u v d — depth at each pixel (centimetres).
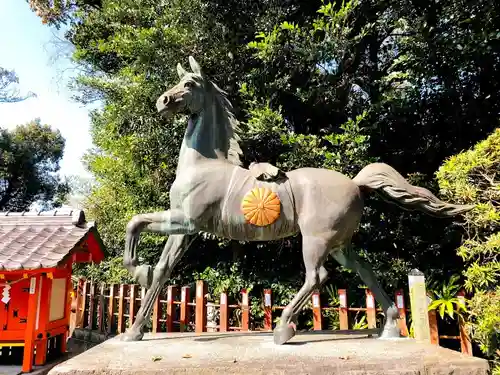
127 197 687
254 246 652
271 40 498
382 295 350
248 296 564
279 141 544
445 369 245
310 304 566
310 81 569
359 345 302
